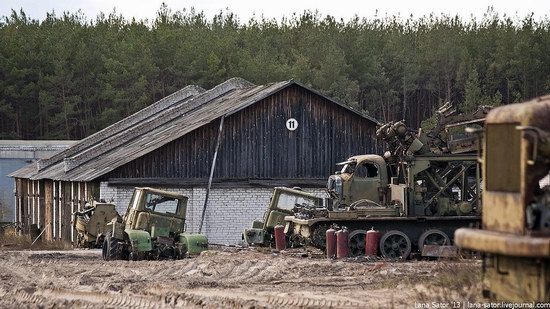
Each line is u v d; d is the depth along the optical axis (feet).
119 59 475.31
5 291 120.16
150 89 470.80
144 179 236.84
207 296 104.17
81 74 483.10
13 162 344.90
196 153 242.58
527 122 68.03
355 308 91.04
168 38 485.97
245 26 612.70
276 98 250.98
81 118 484.74
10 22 588.09
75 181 246.47
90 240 211.61
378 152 257.34
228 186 245.04
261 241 190.39
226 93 306.96
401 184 163.12
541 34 505.25
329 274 129.29
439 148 163.73
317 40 552.00
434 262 144.77
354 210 161.79
